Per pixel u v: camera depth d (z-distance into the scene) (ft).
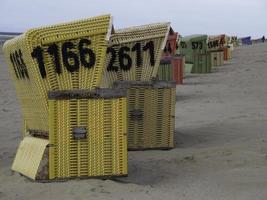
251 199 25.71
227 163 33.83
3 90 92.68
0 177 30.99
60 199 26.04
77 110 29.04
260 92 80.69
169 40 99.35
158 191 27.61
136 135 39.96
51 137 28.81
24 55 30.37
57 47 29.60
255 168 32.04
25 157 31.35
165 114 40.24
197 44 125.59
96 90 29.22
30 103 32.30
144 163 35.06
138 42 42.24
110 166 29.71
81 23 29.71
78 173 29.30
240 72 123.03
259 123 50.29
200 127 49.14
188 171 32.35
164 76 77.30
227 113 58.39
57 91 28.71
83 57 30.07
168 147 40.19
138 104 39.88
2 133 50.93
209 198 26.21
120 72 42.27
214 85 94.73
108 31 30.01
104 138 29.50
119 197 26.32
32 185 28.32
